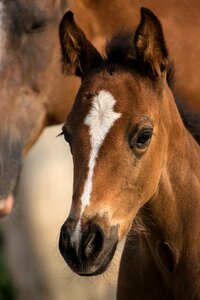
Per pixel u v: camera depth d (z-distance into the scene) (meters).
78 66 11.94
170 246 12.14
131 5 14.47
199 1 14.98
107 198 10.93
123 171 11.07
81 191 10.88
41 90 13.85
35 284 17.08
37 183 17.02
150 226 12.08
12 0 13.61
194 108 13.95
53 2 13.84
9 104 13.57
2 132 13.48
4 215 13.61
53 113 14.08
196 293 12.10
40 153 17.16
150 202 11.91
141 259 12.38
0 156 13.41
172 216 12.05
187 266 12.12
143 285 12.44
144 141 11.21
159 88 11.60
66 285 16.95
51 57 13.84
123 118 11.12
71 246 10.70
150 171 11.40
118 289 12.74
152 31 11.57
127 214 11.23
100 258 10.86
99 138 11.02
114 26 14.41
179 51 14.76
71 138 11.20
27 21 13.65
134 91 11.33
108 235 10.94
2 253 20.19
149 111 11.31
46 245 16.98
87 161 10.96
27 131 13.75
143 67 11.59
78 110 11.23
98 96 11.23
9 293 19.67
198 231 12.12
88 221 10.79
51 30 13.83
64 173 17.33
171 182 12.01
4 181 13.45
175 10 14.84
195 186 12.17
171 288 12.30
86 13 14.30
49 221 17.02
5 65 13.56
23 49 13.66
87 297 17.05
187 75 14.74
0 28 13.54
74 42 11.88
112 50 11.70
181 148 12.05
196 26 14.86
